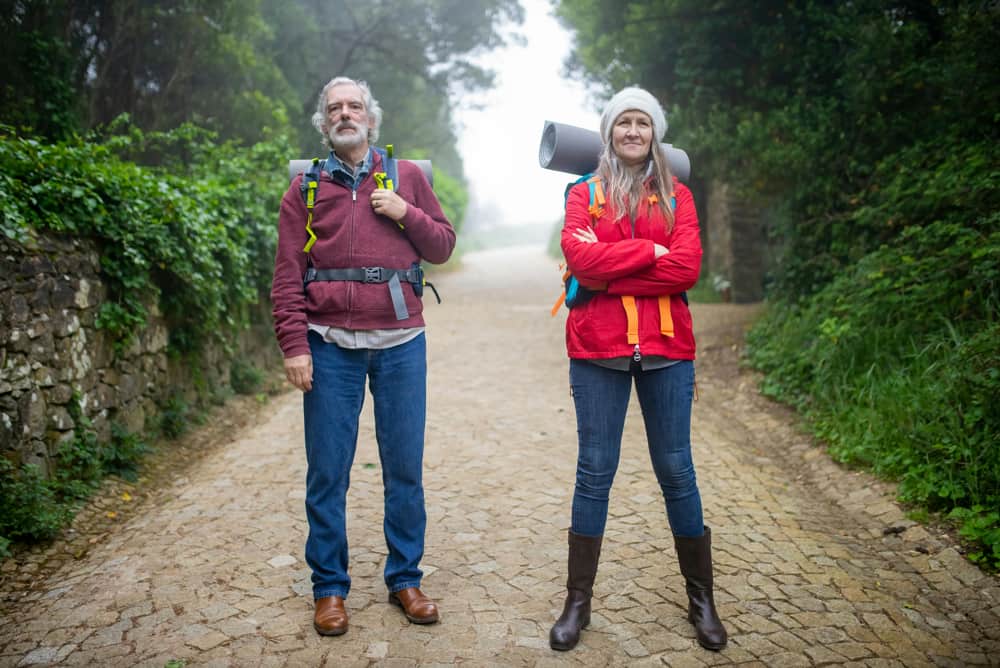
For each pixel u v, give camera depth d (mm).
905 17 5992
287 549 3053
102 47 7828
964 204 4566
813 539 3152
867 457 3916
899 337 4617
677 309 2238
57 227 3705
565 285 2367
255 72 10789
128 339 4270
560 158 2355
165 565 2900
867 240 5734
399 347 2395
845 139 6000
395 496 2463
